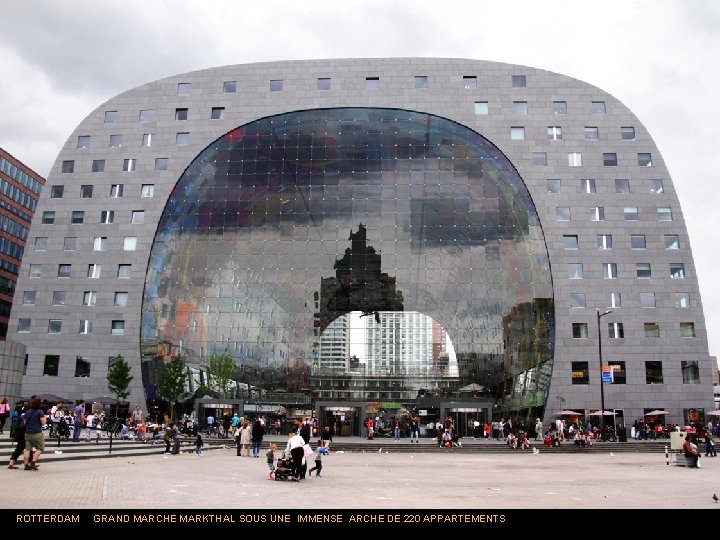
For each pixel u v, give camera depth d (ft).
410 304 216.13
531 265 215.31
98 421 152.46
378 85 228.63
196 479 71.77
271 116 229.45
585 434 170.30
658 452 158.40
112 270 222.69
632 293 211.82
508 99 225.97
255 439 120.26
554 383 207.00
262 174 225.97
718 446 168.35
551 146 222.07
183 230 224.12
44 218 228.63
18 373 120.37
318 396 212.23
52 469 73.05
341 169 225.35
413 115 226.99
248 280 220.02
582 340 209.26
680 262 213.46
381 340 216.54
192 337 217.15
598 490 69.00
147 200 226.58
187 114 231.91
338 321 218.59
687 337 208.95
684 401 205.26
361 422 205.77
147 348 216.95
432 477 84.38
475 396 210.38
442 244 219.00
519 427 206.69
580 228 216.33
